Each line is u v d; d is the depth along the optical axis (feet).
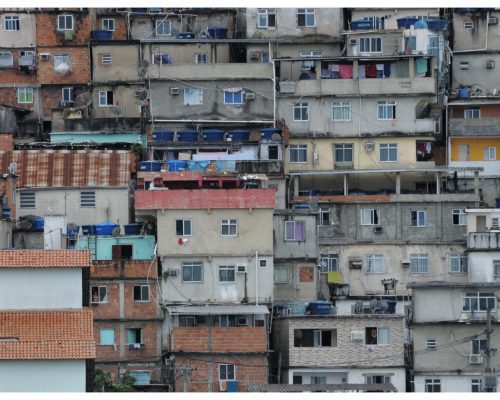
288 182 522.47
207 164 512.22
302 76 549.54
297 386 447.42
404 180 536.83
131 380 469.16
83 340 404.16
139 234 490.49
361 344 472.03
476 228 513.04
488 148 547.49
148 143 526.16
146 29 578.25
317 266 496.23
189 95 538.06
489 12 575.79
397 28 565.12
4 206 507.30
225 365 468.75
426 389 473.26
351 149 539.29
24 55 572.51
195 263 481.46
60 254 418.92
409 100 541.34
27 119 569.23
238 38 574.97
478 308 475.72
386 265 514.27
